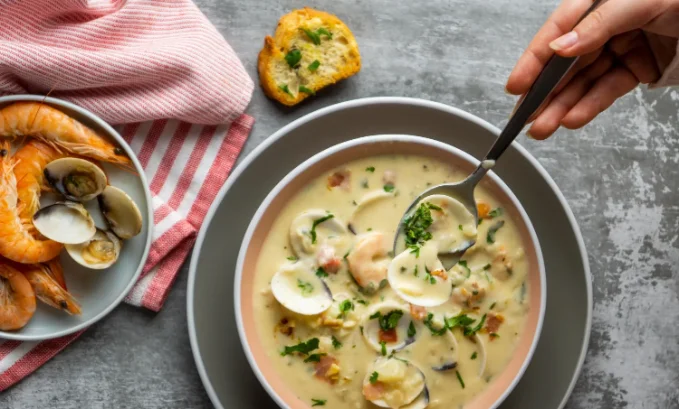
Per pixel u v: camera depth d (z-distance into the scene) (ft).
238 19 2.28
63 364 2.25
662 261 2.31
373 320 2.13
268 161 2.18
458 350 2.14
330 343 2.12
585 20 1.91
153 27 2.22
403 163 2.15
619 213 2.31
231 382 2.18
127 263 2.22
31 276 2.18
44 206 2.24
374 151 2.14
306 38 2.24
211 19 2.28
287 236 2.15
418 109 2.17
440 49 2.30
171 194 2.26
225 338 2.18
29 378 2.24
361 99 2.16
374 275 2.11
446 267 2.12
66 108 2.18
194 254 2.13
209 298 2.17
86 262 2.18
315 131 2.18
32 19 2.17
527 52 2.06
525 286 2.14
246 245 2.08
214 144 2.26
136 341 2.26
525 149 2.25
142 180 2.17
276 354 2.13
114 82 2.19
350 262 2.11
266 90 2.26
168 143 2.26
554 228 2.18
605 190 2.31
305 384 2.13
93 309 2.22
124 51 2.19
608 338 2.29
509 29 2.31
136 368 2.25
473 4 2.31
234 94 2.22
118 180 2.22
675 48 2.09
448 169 2.15
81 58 2.16
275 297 2.10
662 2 1.89
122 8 2.20
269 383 2.07
